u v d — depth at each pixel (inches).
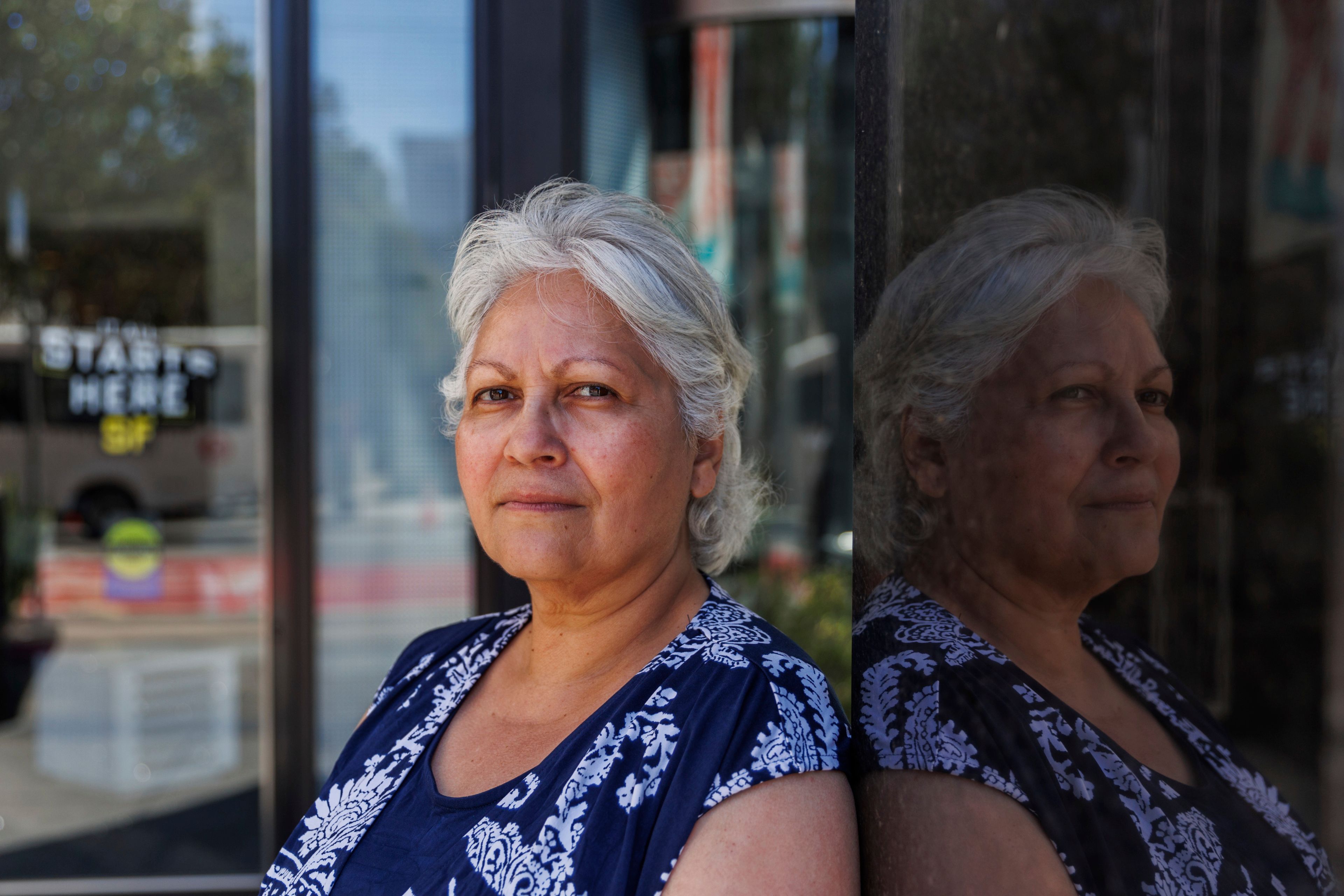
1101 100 23.2
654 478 40.6
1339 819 19.0
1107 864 23.9
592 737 37.2
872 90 32.4
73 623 143.8
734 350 45.1
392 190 106.5
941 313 28.6
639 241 41.4
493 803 38.3
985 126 26.7
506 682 45.8
